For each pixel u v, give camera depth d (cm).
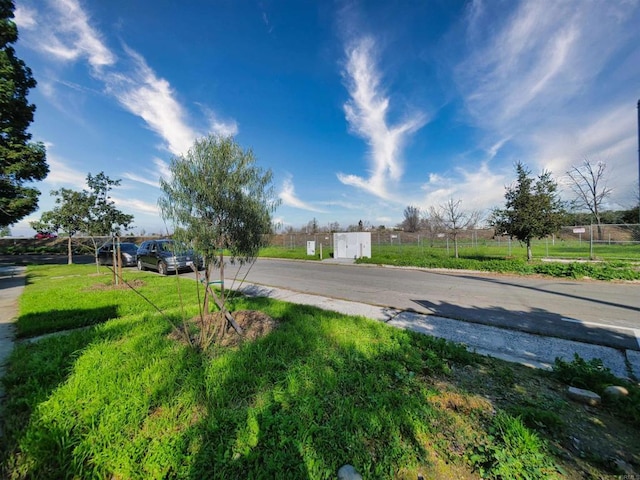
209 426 208
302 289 822
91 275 1077
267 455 186
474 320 509
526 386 276
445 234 1673
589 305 600
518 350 379
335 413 226
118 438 200
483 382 284
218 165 366
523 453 184
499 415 222
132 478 173
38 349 361
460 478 172
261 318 477
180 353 332
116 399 243
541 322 494
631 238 1888
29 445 191
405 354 339
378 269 1273
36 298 657
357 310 580
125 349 348
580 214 2709
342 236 1814
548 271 985
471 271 1130
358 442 196
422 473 175
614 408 236
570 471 174
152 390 253
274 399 247
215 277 1074
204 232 353
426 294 733
